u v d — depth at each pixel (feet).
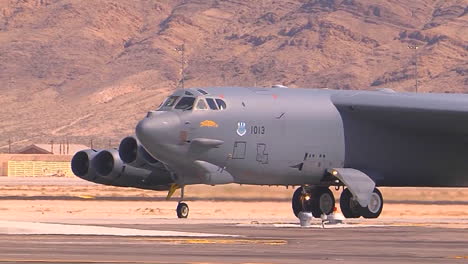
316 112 492.13
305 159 487.61
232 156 467.52
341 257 282.36
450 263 268.62
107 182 512.63
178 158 458.50
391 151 510.99
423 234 379.96
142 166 499.10
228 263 262.06
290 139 482.69
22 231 368.07
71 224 422.41
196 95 465.06
